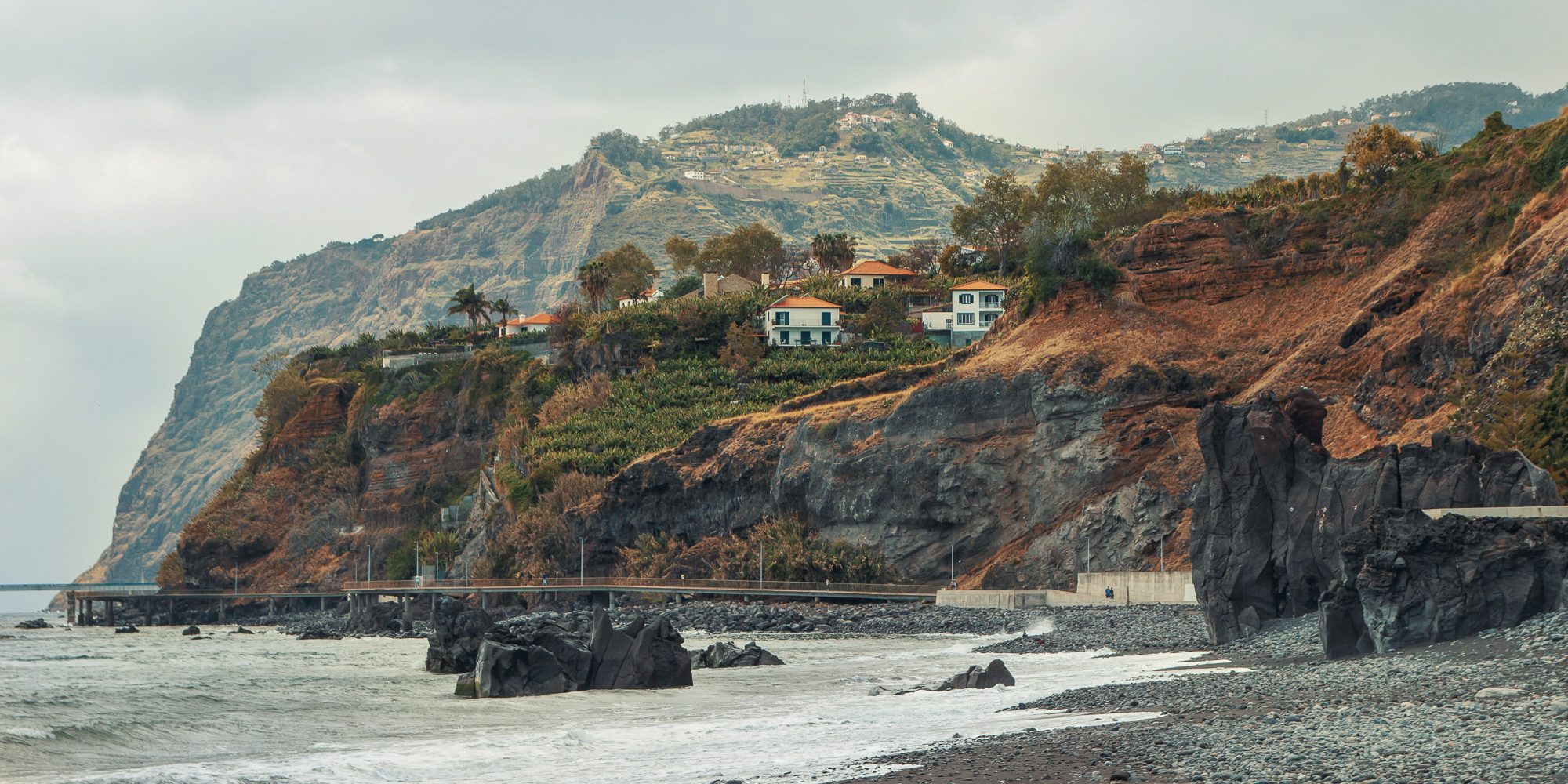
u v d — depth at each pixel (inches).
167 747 1822.1
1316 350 4881.9
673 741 1680.6
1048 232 6048.2
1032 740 1402.6
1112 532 4857.3
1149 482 4832.7
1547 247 3890.3
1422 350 4315.9
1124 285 5703.7
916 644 3663.9
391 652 4466.0
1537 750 1069.1
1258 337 5280.5
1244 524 2469.2
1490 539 1865.2
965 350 6176.2
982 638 3740.2
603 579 6097.4
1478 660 1630.2
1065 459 5172.2
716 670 3056.1
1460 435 3585.1
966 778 1201.4
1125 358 5315.0
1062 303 5787.4
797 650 3602.4
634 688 2559.1
